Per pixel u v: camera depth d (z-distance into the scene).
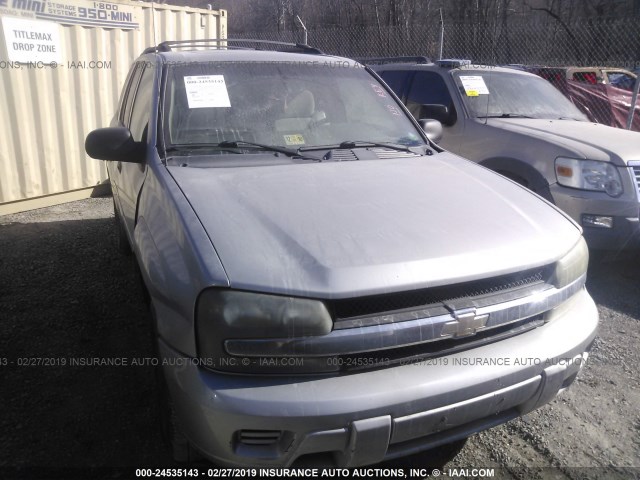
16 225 5.91
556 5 18.81
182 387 1.95
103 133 2.87
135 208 2.98
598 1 18.38
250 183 2.54
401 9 18.31
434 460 2.63
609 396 3.12
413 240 2.14
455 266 2.07
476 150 5.39
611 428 2.86
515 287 2.23
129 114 3.94
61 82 6.41
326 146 3.13
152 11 7.23
